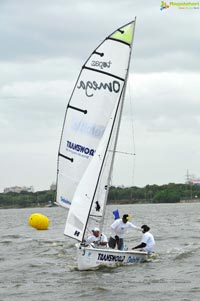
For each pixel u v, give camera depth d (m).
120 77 28.77
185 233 48.97
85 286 23.31
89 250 26.55
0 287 24.08
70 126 29.98
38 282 24.80
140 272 25.98
